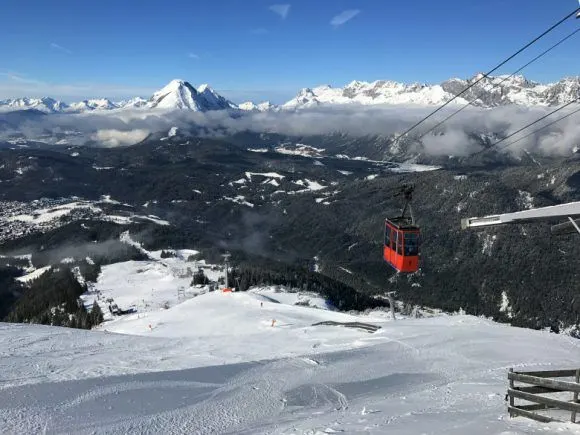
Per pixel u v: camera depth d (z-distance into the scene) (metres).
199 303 93.12
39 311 139.75
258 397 20.73
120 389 20.78
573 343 32.72
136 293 156.75
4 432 15.75
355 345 35.09
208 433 16.42
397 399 19.64
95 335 40.75
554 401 14.38
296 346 36.31
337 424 15.57
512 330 37.75
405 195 35.47
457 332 36.97
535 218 20.03
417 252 33.34
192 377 23.62
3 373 23.80
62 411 17.83
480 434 12.89
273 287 146.62
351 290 181.25
